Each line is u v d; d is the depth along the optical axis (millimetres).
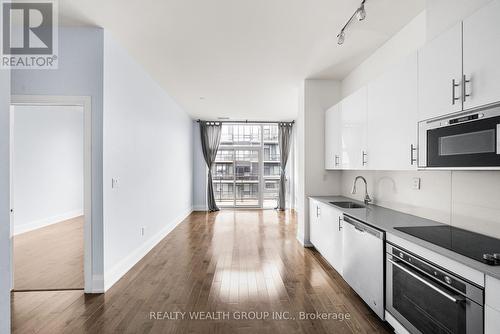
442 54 1712
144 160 3807
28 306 2408
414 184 2531
